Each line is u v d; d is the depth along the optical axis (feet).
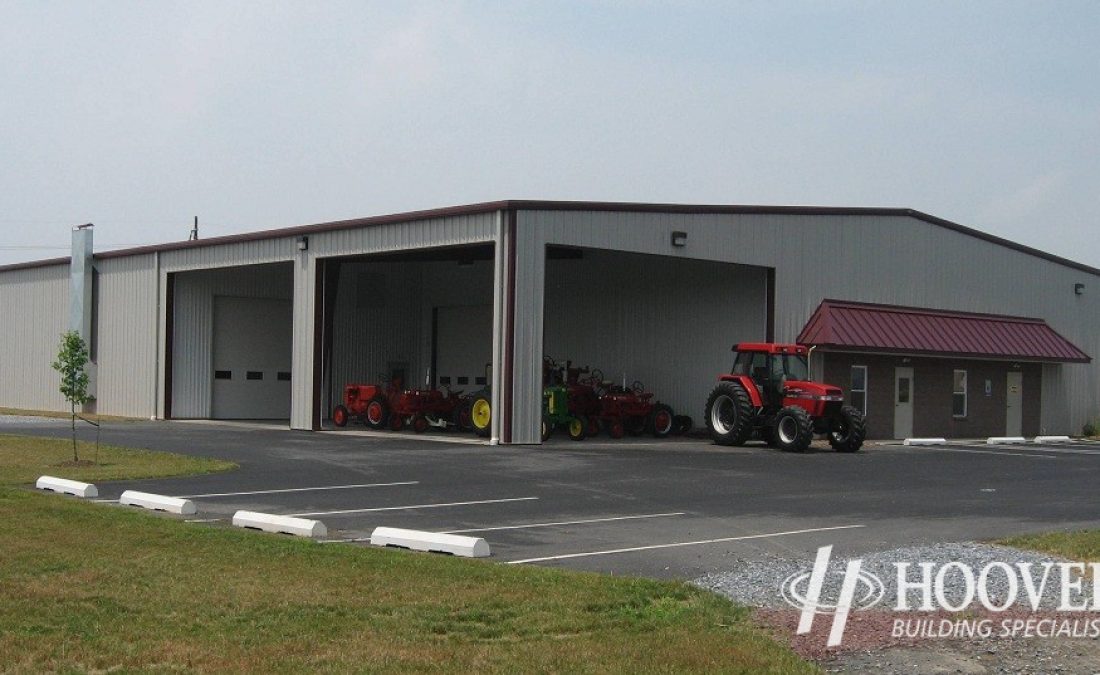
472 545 34.12
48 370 121.90
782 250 93.09
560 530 40.24
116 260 113.70
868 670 22.54
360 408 97.50
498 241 78.02
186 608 26.96
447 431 93.91
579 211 80.33
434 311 119.75
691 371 97.35
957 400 105.81
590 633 24.70
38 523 39.09
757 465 66.59
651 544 37.17
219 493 49.88
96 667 22.34
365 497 49.08
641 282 102.12
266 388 114.01
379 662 22.36
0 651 23.24
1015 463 73.20
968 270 110.11
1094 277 124.57
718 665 22.06
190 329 108.47
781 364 81.76
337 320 114.01
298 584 29.48
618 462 66.03
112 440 76.02
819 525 42.42
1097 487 58.39
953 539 39.19
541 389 78.84
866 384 97.45
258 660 22.52
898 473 64.08
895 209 102.94
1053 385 116.88
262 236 97.35
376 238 87.56
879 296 101.30
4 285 129.39
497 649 23.35
